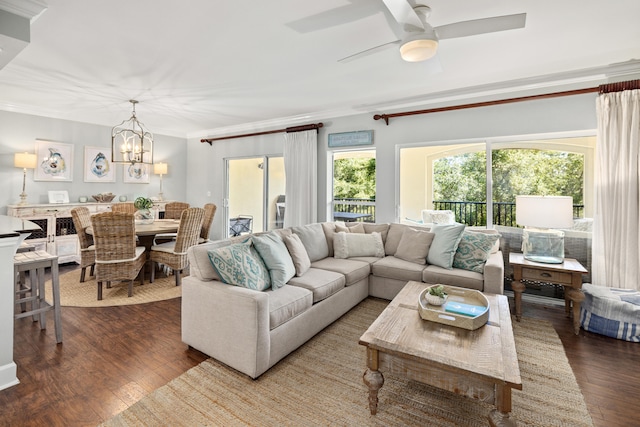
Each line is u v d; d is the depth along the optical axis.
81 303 3.33
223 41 2.64
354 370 2.14
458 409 1.77
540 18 2.28
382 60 3.03
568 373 2.13
